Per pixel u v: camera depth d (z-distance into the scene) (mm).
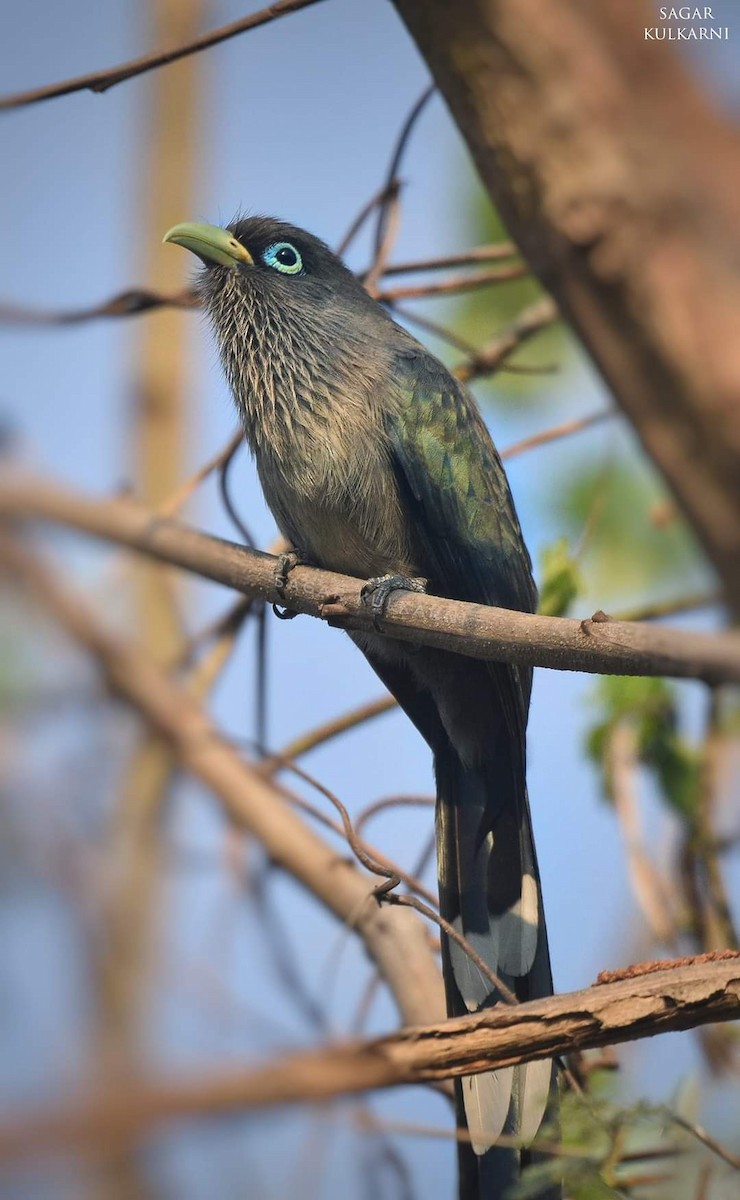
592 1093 8516
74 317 10852
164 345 11867
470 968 9438
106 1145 4293
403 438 11562
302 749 11281
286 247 12094
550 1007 6461
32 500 9234
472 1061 6348
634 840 10594
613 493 12289
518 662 8031
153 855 8641
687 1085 8383
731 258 3365
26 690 8555
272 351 11805
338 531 11820
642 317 3473
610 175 3537
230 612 11445
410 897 8664
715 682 6277
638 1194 8062
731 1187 7766
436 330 12477
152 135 12328
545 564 11250
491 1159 8219
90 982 6496
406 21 4125
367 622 9867
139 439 11648
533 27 3721
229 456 11555
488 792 11195
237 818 9781
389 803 11039
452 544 11711
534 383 12969
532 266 3912
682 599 11453
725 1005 6543
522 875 10703
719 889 10523
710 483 3414
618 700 10984
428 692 11742
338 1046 6051
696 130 3480
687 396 3395
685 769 10820
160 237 12359
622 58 3615
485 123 3939
